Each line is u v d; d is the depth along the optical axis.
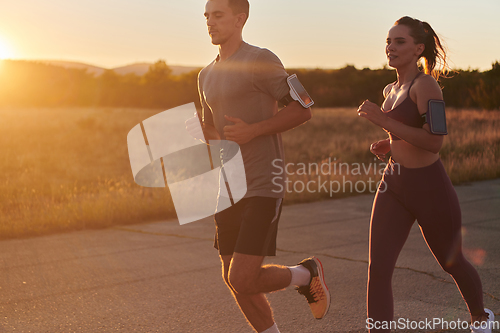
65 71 71.44
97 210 7.76
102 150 18.08
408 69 2.89
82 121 25.86
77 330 3.50
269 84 2.62
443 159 13.91
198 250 5.89
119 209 8.01
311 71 65.88
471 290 2.95
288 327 3.41
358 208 8.62
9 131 22.17
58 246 6.26
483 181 11.28
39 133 22.44
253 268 2.58
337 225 7.20
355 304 3.81
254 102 2.68
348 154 16.72
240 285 2.60
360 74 62.59
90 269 5.12
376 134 22.44
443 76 3.13
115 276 4.84
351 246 5.87
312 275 2.97
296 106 2.56
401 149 2.84
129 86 71.88
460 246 2.89
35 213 7.81
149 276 4.81
